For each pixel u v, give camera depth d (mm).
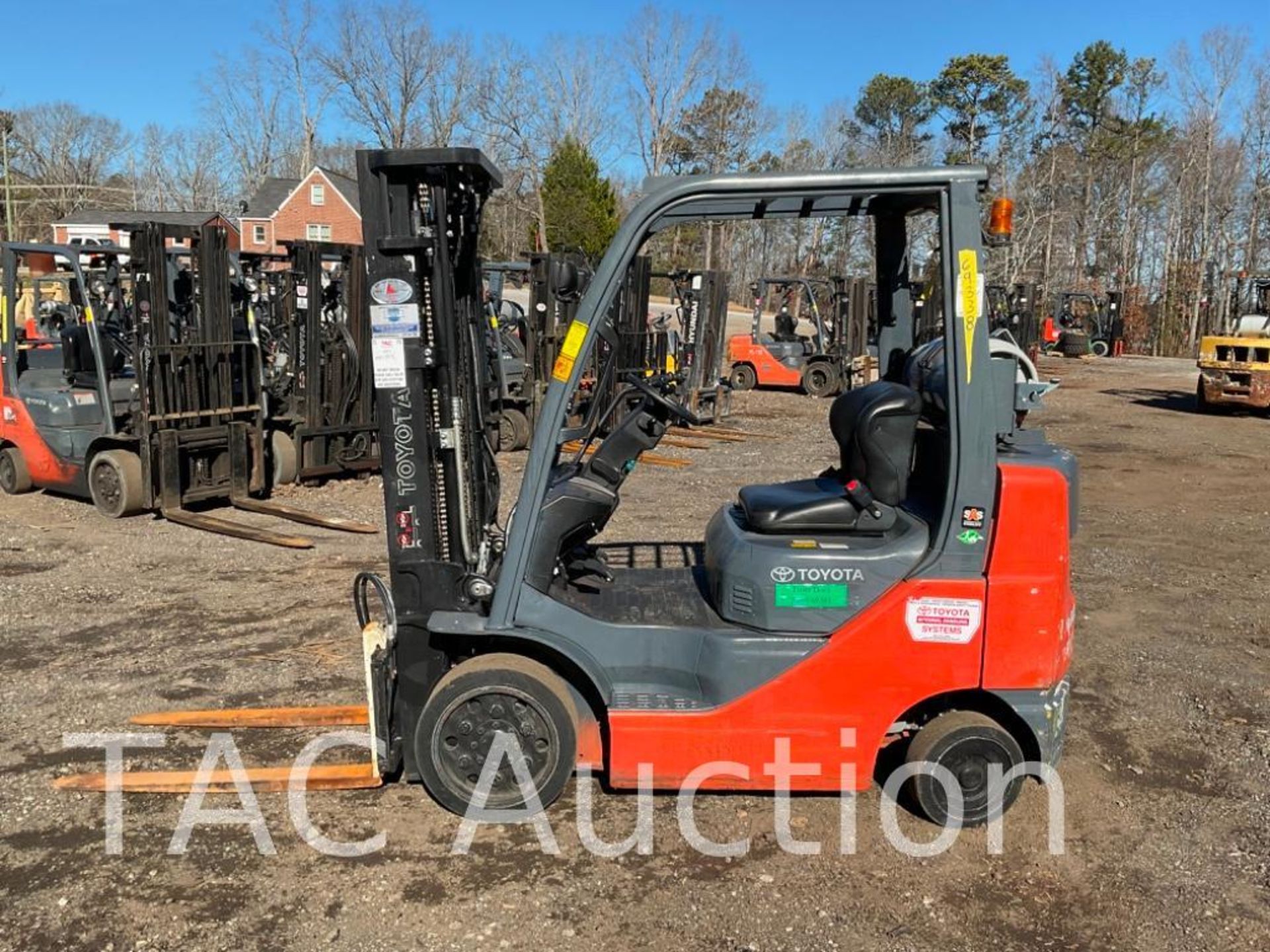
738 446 14273
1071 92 52438
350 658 5555
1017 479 3547
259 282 10844
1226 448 14492
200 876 3502
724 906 3375
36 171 58875
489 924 3266
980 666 3629
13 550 7812
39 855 3625
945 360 3623
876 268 4348
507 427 13086
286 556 7703
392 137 42375
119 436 8680
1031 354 24703
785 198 3576
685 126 43594
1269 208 45406
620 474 4016
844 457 3891
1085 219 50594
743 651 3668
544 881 3492
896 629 3619
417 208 3855
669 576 4336
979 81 46875
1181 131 49656
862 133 49562
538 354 12875
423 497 3896
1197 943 3230
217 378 9172
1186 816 4016
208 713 4723
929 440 3887
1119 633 6258
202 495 9125
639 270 13938
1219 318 43688
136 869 3541
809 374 20984
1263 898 3469
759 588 3688
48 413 9164
